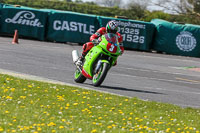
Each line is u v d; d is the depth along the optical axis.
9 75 33.12
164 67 64.38
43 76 36.72
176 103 31.53
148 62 69.12
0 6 81.38
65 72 41.44
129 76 45.53
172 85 43.03
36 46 70.06
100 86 34.69
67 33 84.81
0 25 81.00
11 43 68.88
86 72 32.62
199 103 33.31
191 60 84.06
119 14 167.75
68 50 70.38
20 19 81.94
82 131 18.75
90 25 86.00
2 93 25.41
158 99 32.12
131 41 88.81
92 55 31.86
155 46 91.75
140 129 20.38
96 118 21.88
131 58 71.75
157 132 20.08
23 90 27.05
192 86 44.81
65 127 19.11
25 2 166.50
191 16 139.25
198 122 23.75
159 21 92.31
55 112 22.17
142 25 89.44
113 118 22.25
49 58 53.47
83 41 85.81
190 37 92.12
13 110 21.38
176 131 20.72
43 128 18.59
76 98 26.64
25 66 42.16
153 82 43.25
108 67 31.05
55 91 28.05
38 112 21.56
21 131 17.72
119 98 28.52
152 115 24.23
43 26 83.62
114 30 31.47
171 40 91.25
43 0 172.88
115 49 31.00
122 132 19.19
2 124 18.44
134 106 26.27
